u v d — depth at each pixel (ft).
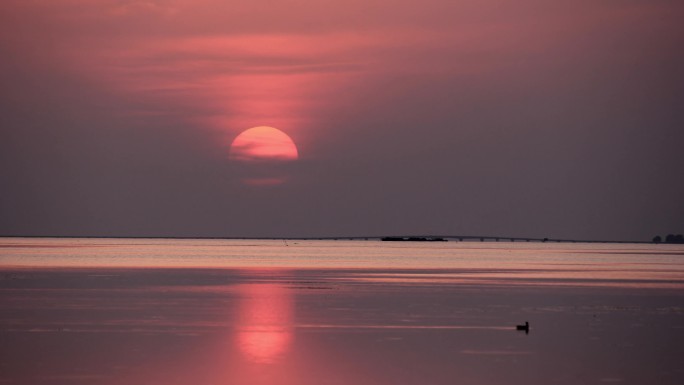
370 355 581.53
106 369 527.40
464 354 587.68
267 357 570.46
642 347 620.90
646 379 513.86
